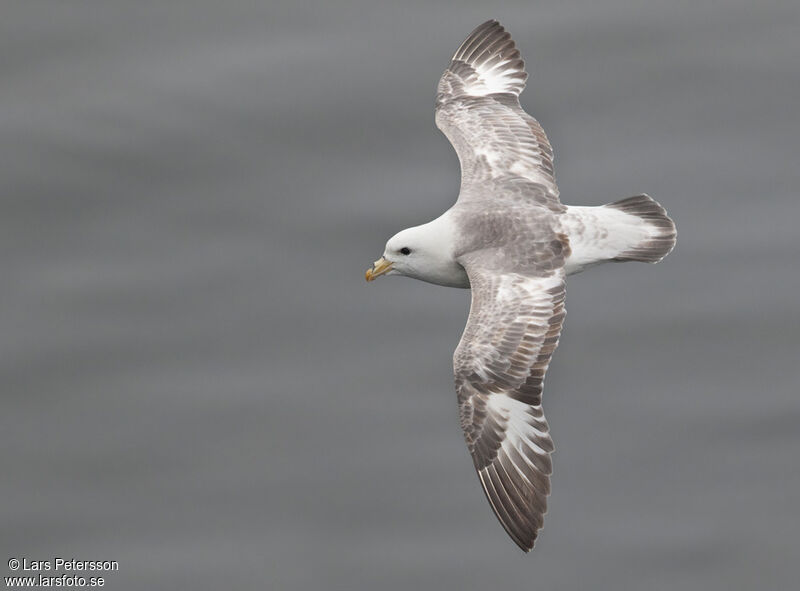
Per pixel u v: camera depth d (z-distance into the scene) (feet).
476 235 61.77
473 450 57.47
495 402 57.36
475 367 57.52
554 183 64.28
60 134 93.91
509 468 57.00
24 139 93.71
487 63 70.28
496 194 63.46
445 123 67.97
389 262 63.10
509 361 57.52
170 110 94.53
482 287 59.72
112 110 94.94
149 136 93.56
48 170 92.48
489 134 66.54
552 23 99.45
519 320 58.44
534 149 65.77
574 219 62.28
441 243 62.08
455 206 63.36
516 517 56.59
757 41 98.32
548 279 60.18
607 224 62.54
